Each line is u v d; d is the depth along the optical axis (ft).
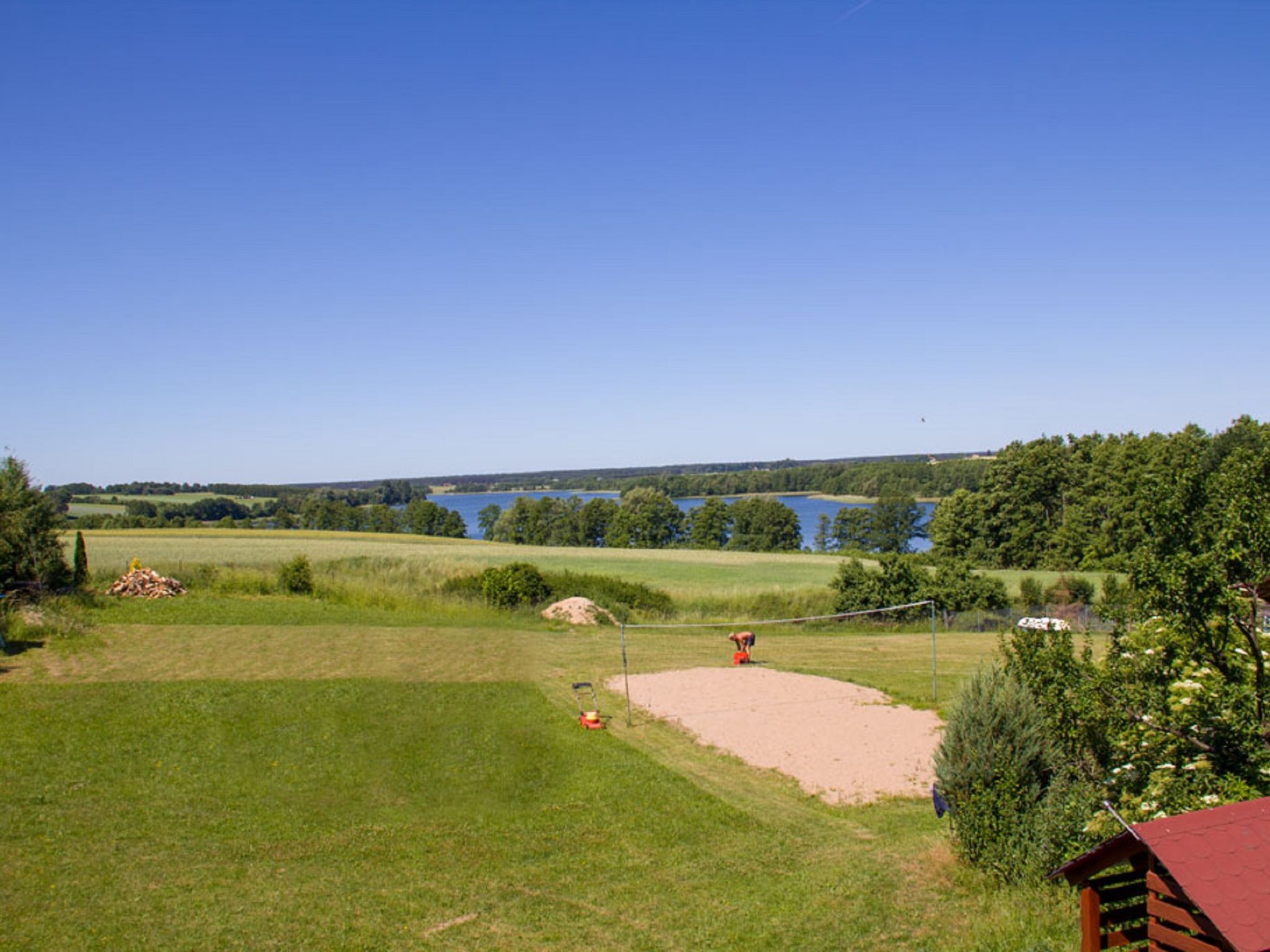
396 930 32.73
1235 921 16.24
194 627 89.40
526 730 61.52
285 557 160.45
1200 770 30.91
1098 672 35.04
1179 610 31.58
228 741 55.88
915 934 30.71
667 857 40.78
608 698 70.79
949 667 84.38
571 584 122.52
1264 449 30.81
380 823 44.75
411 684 71.36
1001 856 34.78
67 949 30.42
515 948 31.32
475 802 48.24
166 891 35.60
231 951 30.71
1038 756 36.81
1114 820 32.37
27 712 58.59
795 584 156.87
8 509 99.25
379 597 110.83
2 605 83.66
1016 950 27.86
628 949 31.09
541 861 40.27
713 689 73.61
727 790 50.37
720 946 30.96
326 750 55.52
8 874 36.37
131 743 54.44
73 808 44.27
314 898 35.45
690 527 368.07
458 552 206.49
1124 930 22.59
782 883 36.91
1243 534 30.04
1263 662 31.30
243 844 41.19
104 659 74.18
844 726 62.39
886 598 120.37
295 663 75.97
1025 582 133.80
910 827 43.86
